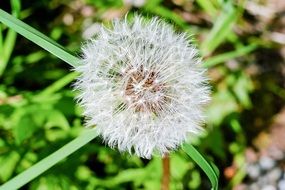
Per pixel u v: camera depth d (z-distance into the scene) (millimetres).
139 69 136
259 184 267
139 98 135
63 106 208
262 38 281
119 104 137
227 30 229
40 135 207
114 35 140
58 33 256
